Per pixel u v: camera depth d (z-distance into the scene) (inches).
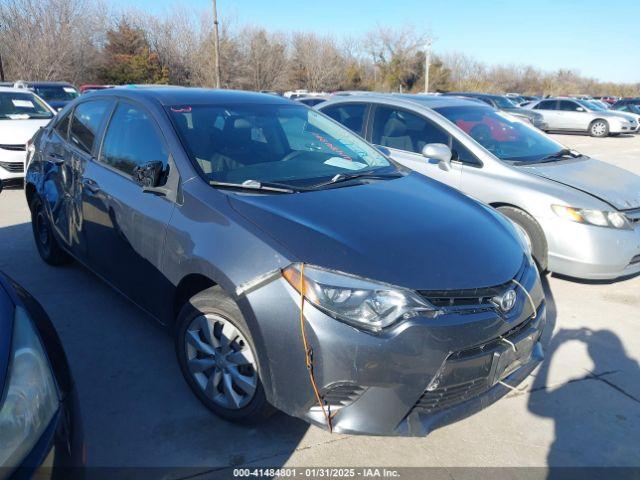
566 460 104.6
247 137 137.0
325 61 2140.7
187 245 108.0
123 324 150.4
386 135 226.5
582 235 170.7
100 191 138.9
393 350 88.8
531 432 112.3
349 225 102.8
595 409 120.4
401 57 2257.6
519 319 102.5
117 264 136.6
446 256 99.0
